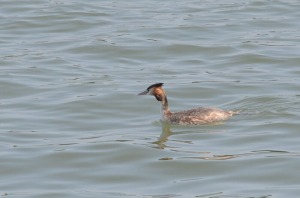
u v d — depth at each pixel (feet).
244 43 97.50
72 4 116.47
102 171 61.05
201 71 88.22
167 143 66.23
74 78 86.02
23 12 112.37
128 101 77.87
